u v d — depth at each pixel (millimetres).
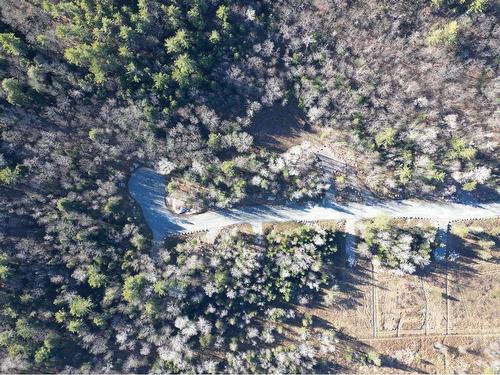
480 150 86250
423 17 76688
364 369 88562
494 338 91562
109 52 73375
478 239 91500
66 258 77562
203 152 83562
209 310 81125
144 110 76938
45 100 76062
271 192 88000
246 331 84375
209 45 77875
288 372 83688
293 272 84062
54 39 72438
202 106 80188
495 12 74875
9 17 71125
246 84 81875
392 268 90375
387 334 90000
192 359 82500
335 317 89000
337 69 82500
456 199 91438
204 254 85688
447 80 81875
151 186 85688
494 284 91875
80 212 78562
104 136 79812
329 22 78250
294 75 83312
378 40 79312
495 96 82062
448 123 84438
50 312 75750
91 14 71438
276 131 88875
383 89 82688
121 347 78938
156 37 75438
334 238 88750
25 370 73938
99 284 77000
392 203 91438
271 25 77938
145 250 83562
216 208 87812
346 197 90375
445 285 91750
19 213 75938
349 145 89062
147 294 78750
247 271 82125
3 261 73500
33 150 76312
